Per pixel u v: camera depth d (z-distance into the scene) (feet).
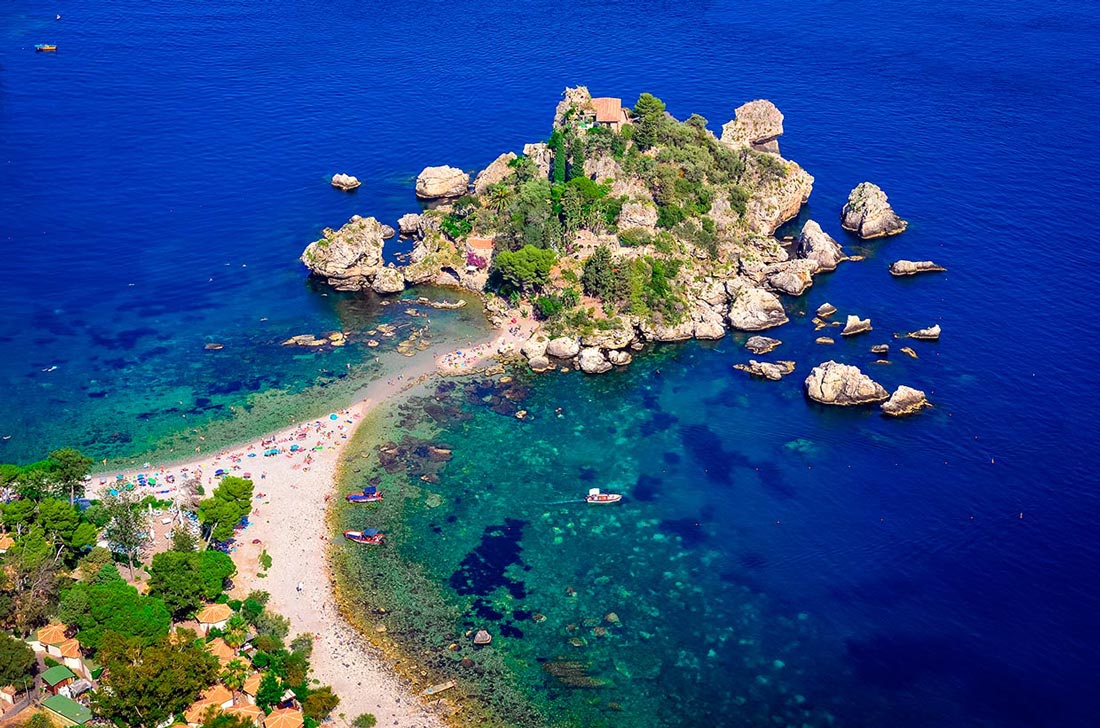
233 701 451.12
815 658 497.05
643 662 496.23
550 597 535.60
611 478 623.77
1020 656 494.59
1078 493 599.98
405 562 556.51
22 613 482.28
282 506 591.78
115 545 538.47
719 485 617.21
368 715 456.45
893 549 563.48
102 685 446.19
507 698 474.49
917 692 477.36
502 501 604.49
